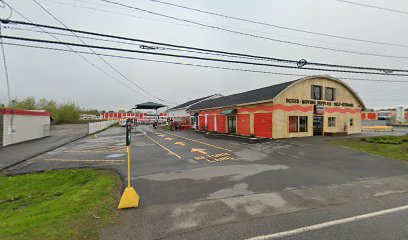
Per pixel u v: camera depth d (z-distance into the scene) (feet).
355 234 13.21
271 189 21.62
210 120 98.12
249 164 32.81
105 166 33.30
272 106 58.54
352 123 75.97
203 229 13.94
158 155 41.42
